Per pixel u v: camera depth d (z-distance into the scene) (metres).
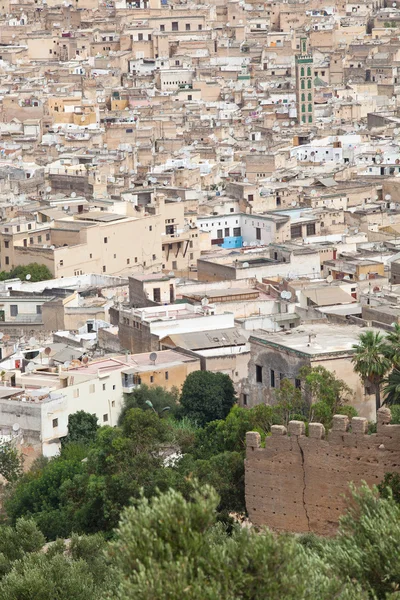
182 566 156.62
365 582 166.62
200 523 161.00
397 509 172.50
